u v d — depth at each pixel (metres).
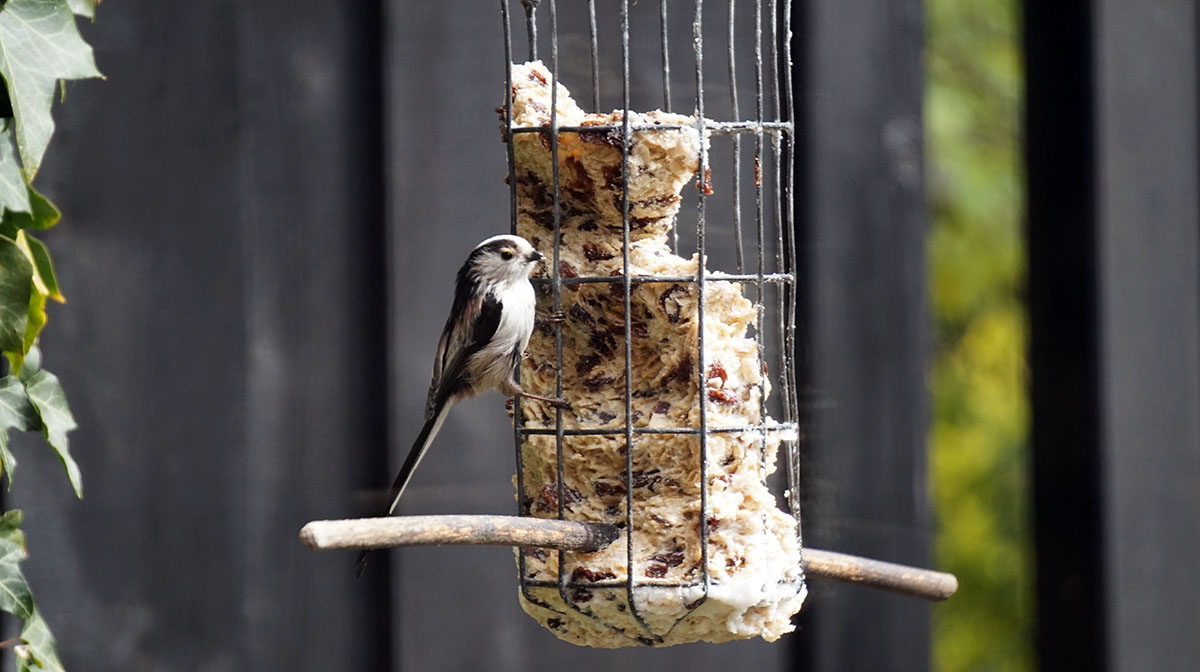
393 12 10.11
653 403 7.98
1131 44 11.25
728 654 10.35
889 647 10.59
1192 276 11.20
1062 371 11.24
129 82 9.75
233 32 9.91
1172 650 10.91
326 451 9.86
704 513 7.59
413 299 10.04
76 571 9.39
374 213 10.05
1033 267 11.41
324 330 9.92
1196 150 11.28
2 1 6.24
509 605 10.09
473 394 8.84
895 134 10.84
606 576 7.57
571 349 8.18
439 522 6.20
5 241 6.48
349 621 9.84
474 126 10.23
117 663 9.38
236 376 9.75
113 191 9.69
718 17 10.62
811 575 8.16
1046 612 11.18
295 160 9.95
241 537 9.68
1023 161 11.59
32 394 6.84
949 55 16.06
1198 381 11.12
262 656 9.63
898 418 10.70
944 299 15.80
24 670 6.66
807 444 10.47
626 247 7.69
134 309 9.67
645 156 7.74
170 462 9.64
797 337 10.51
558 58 10.44
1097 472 10.97
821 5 10.69
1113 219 11.12
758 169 8.09
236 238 9.81
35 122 6.24
